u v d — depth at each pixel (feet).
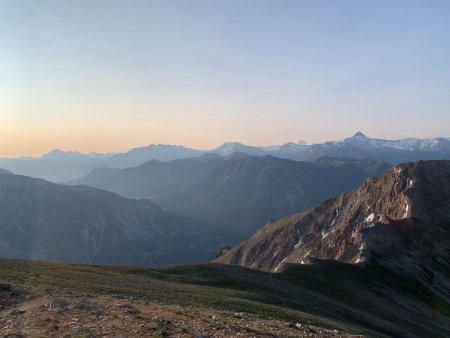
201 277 194.90
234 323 95.25
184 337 76.74
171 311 98.63
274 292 186.70
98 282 139.44
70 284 123.75
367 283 276.00
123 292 123.34
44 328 73.05
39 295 101.30
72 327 75.15
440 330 226.58
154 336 73.82
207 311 107.96
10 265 151.12
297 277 245.24
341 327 131.03
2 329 72.43
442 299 295.69
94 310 89.10
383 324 189.78
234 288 182.50
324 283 246.06
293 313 132.16
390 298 262.06
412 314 242.99
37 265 164.45
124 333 74.13
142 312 92.68
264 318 112.37
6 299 95.96
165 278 184.85
